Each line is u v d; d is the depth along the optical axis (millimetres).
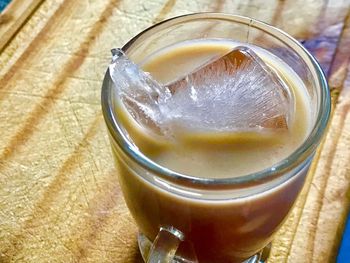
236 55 141
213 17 152
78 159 178
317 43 203
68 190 172
